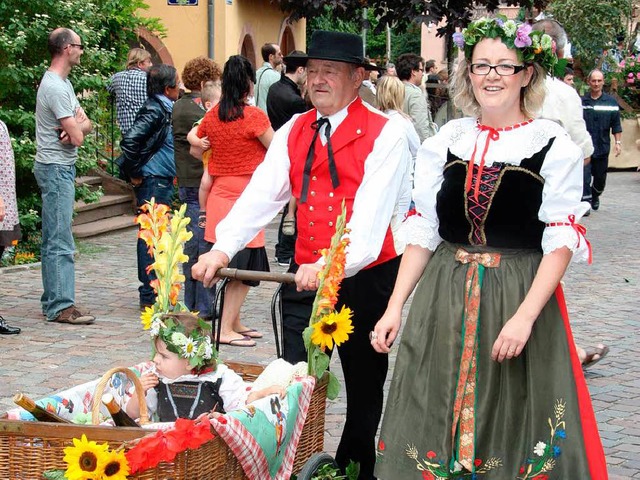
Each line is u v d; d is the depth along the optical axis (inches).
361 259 169.3
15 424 135.5
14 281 371.9
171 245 167.0
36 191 439.2
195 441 133.4
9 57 418.9
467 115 157.3
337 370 269.0
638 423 231.6
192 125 314.3
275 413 151.4
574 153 145.8
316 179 178.5
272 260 423.2
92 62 447.2
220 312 173.5
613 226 545.0
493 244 149.7
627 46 890.1
